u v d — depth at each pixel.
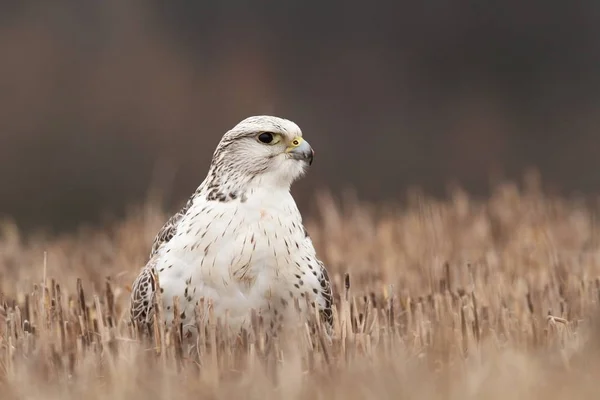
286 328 9.06
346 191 28.22
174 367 8.41
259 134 9.21
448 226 14.45
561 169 30.36
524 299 10.52
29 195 27.47
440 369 8.06
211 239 9.01
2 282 12.32
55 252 13.86
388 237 13.91
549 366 7.94
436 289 10.82
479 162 30.97
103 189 27.73
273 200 9.16
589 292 10.30
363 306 9.80
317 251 13.69
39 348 8.76
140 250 13.55
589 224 14.80
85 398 7.79
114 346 8.99
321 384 7.83
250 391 7.73
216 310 9.04
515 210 15.22
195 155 28.61
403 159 30.45
